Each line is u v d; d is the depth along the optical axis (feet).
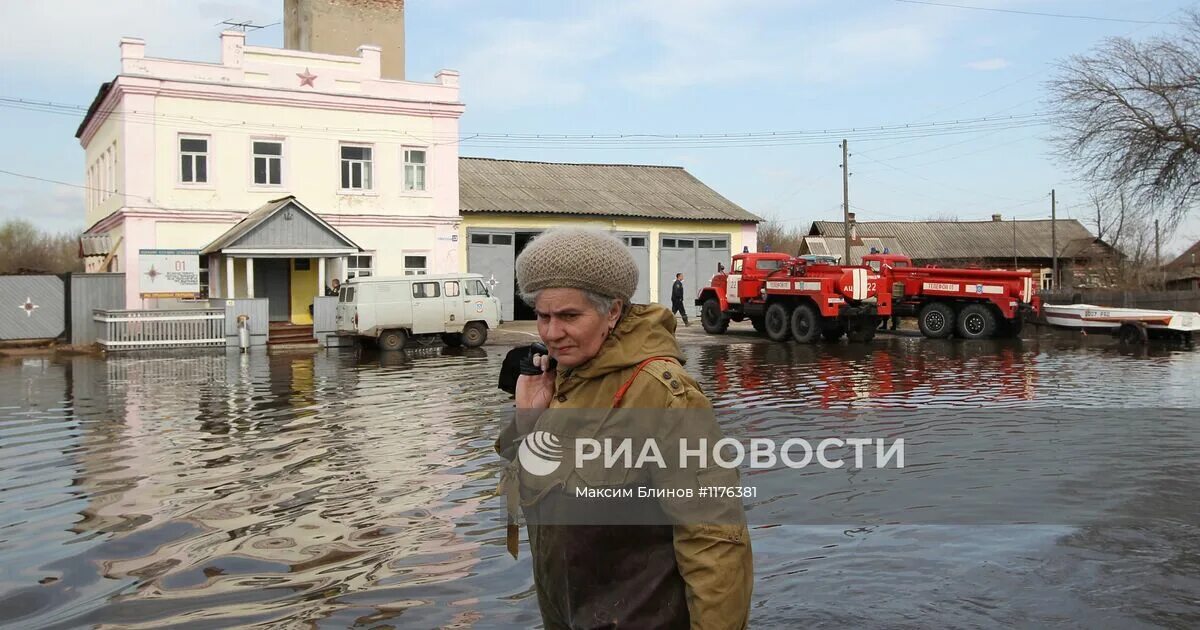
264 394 44.06
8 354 72.33
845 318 79.00
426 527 19.43
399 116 94.94
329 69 91.20
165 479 24.54
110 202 89.71
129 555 17.71
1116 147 96.99
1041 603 14.19
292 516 20.51
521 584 15.65
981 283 80.38
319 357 68.54
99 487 23.65
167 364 62.54
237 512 20.92
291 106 89.51
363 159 94.02
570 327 7.07
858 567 15.97
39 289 78.23
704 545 6.88
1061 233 177.47
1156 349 71.00
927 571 15.71
